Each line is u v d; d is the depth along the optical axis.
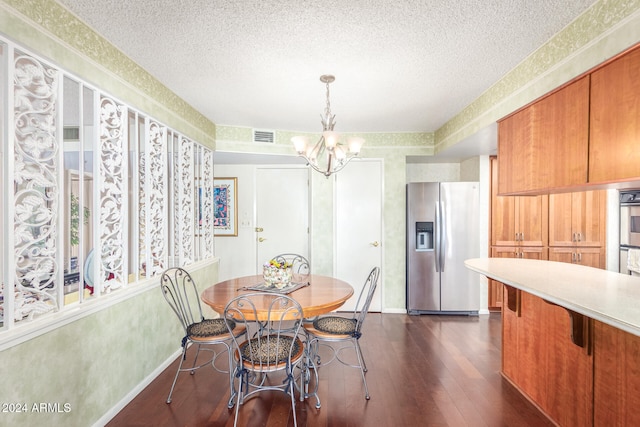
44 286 1.57
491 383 2.38
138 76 2.26
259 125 3.80
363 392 2.27
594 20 1.62
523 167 2.25
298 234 4.70
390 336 3.32
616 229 3.62
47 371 1.53
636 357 1.43
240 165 4.71
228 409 2.07
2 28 1.32
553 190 2.02
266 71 2.37
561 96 1.89
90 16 1.71
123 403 2.08
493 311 4.09
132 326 2.19
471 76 2.46
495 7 1.63
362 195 4.23
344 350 2.97
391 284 4.18
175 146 3.05
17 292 1.44
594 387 1.65
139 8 1.64
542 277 1.92
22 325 1.41
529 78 2.14
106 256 2.04
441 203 3.95
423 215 4.00
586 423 1.69
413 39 1.93
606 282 1.78
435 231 3.96
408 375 2.50
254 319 1.97
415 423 1.93
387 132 4.14
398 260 4.18
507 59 2.20
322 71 2.36
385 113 3.34
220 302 2.09
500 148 2.54
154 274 2.51
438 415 2.01
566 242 3.77
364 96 2.87
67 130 3.34
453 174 4.70
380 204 4.21
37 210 1.52
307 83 2.58
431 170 4.73
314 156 2.62
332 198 4.26
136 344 2.24
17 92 1.43
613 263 3.64
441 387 2.33
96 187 1.91
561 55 1.85
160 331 2.55
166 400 2.16
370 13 1.68
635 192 3.19
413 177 4.75
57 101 1.63
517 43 1.99
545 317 2.01
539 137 2.08
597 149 1.65
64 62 1.63
